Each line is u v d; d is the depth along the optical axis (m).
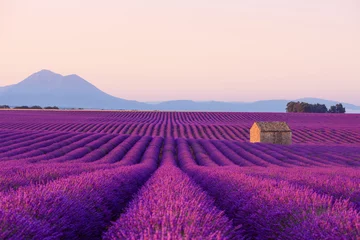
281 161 27.77
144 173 16.19
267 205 7.05
